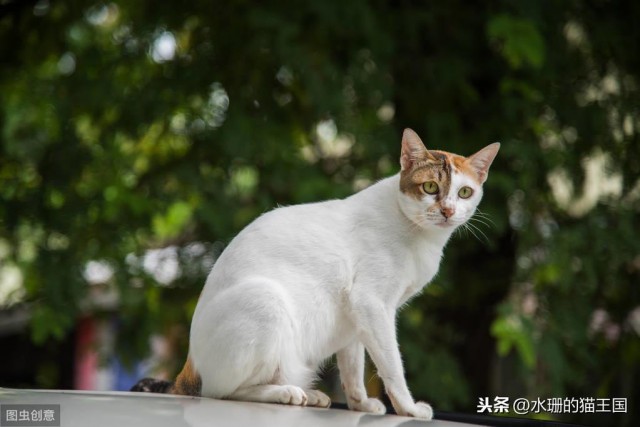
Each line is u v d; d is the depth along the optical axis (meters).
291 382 3.71
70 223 7.59
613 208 7.48
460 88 7.55
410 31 7.44
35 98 8.51
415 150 4.16
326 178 7.41
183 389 3.84
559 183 7.88
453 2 7.70
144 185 7.92
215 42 7.85
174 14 7.89
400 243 3.94
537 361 7.64
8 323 10.04
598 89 7.93
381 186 4.12
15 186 8.07
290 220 3.90
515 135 7.37
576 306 7.39
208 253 7.89
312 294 3.76
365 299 3.82
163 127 8.22
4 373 10.75
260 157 7.49
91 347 8.45
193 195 7.78
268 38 7.20
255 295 3.55
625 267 7.68
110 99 7.66
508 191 6.95
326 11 6.98
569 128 7.70
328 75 7.15
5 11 8.34
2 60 8.59
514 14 7.03
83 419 2.56
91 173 8.02
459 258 7.90
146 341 7.92
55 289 7.35
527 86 7.13
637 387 8.25
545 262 7.12
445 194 4.08
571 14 7.71
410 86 7.82
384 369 3.79
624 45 7.74
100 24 9.01
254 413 2.88
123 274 7.70
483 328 7.93
